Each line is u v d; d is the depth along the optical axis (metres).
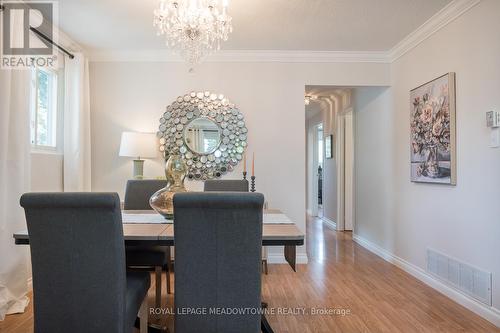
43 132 3.04
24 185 2.42
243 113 3.69
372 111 4.20
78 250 1.38
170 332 2.04
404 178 3.40
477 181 2.36
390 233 3.71
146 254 2.27
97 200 1.31
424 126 3.01
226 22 2.40
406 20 2.86
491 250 2.23
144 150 3.34
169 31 2.49
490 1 2.23
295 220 3.68
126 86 3.66
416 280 3.07
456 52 2.59
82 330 1.41
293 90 3.70
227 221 1.37
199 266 1.40
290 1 2.54
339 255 3.97
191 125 3.63
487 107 2.27
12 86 2.33
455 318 2.27
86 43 3.40
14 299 2.31
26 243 1.64
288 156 3.70
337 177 5.60
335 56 3.70
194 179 3.62
